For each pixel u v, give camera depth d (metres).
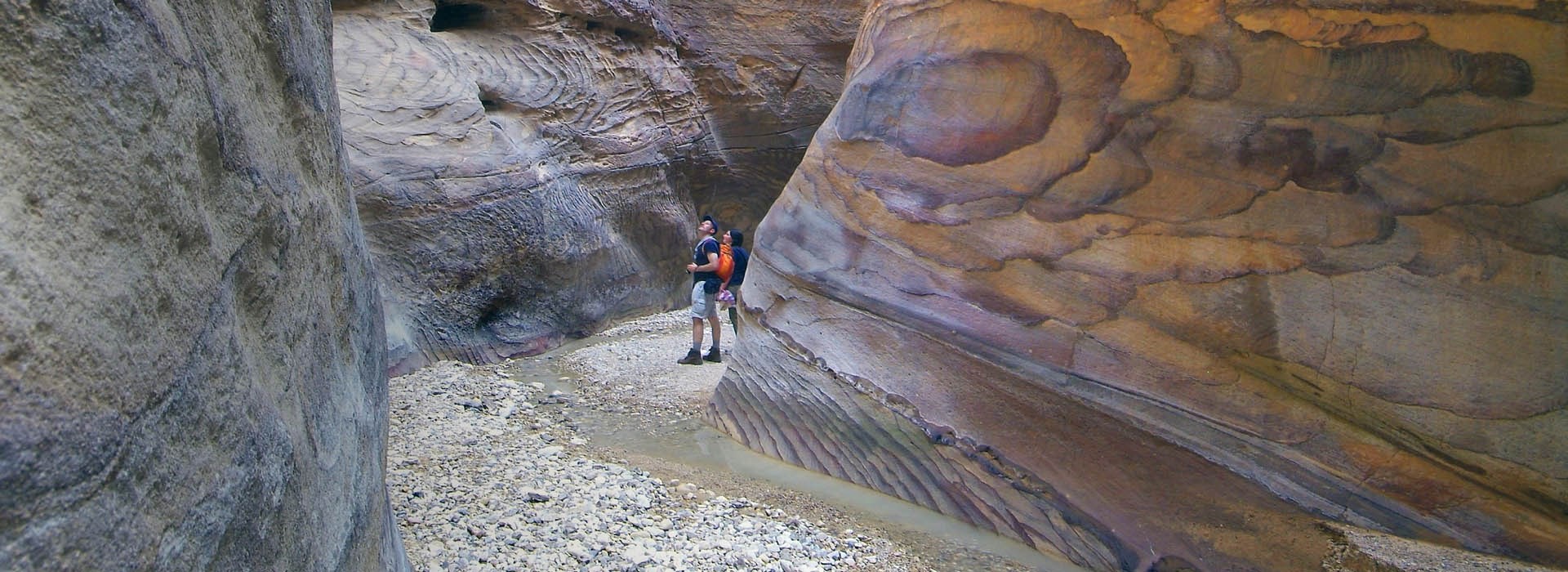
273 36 1.73
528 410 6.22
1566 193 2.90
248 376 1.27
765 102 11.75
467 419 5.83
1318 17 3.32
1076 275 3.83
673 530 3.90
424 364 7.25
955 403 4.23
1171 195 3.60
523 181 8.26
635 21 10.25
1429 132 3.11
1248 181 3.42
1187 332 3.53
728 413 5.73
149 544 0.93
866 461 4.62
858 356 4.69
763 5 11.63
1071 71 3.93
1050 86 3.99
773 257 5.37
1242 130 3.45
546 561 3.49
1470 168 3.04
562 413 6.20
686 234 10.99
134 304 0.94
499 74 8.63
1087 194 3.83
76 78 0.90
